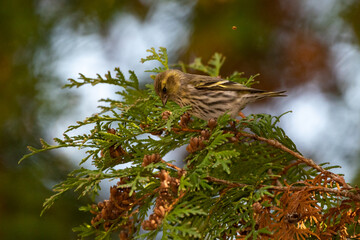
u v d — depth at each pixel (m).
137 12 15.65
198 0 15.12
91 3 15.23
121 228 7.48
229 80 10.49
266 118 8.69
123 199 7.07
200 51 15.10
